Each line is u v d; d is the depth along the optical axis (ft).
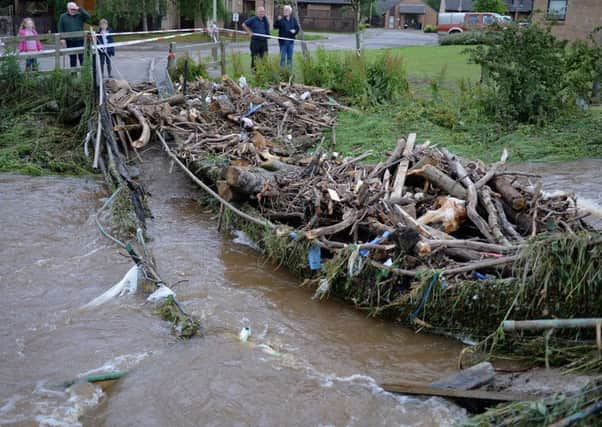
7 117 45.85
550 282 20.33
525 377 18.61
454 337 22.00
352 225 25.49
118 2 104.32
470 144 47.42
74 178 39.24
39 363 20.12
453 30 148.87
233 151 37.45
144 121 41.34
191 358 20.44
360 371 20.13
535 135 49.93
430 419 17.56
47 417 17.61
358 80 57.16
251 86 56.65
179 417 17.72
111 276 26.30
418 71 73.46
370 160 41.11
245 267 27.63
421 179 28.32
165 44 95.81
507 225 25.27
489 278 21.79
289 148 40.55
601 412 14.64
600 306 19.90
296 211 28.76
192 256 28.60
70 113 46.26
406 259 22.98
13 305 23.63
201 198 35.83
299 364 20.35
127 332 21.98
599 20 90.58
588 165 42.93
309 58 60.08
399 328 22.76
